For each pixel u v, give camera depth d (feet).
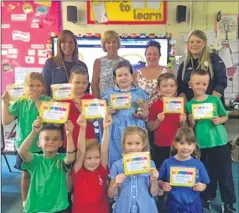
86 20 14.89
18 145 8.35
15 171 12.59
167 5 14.60
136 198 6.73
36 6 14.93
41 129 7.14
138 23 14.78
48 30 15.03
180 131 7.45
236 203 9.78
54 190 6.99
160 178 7.50
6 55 15.30
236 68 14.79
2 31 15.16
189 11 14.58
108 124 7.06
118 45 10.13
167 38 14.56
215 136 8.50
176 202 7.28
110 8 14.74
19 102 8.40
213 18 14.58
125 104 8.03
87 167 7.06
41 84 8.23
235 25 14.52
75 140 7.84
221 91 8.93
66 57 9.73
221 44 14.65
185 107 8.68
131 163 6.51
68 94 7.52
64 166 7.09
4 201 9.95
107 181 7.28
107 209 7.22
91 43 14.70
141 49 14.67
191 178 7.08
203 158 8.90
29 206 6.97
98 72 10.12
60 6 14.85
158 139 8.70
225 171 8.80
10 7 14.99
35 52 15.21
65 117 6.81
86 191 7.02
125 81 8.25
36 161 7.14
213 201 10.03
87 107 7.06
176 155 7.60
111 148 8.05
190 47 8.99
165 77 8.68
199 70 8.48
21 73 15.38
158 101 8.84
